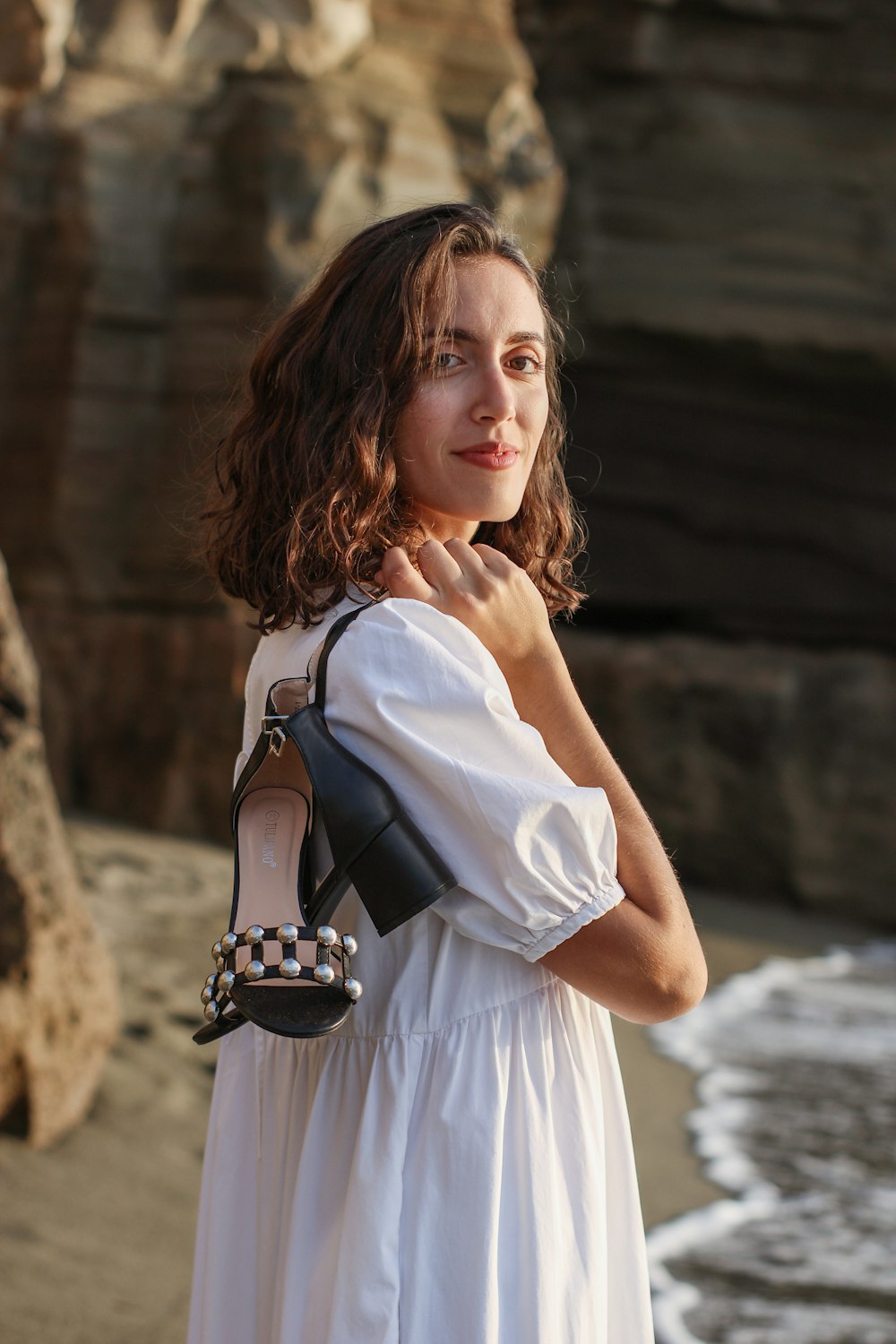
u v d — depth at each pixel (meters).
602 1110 1.39
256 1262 1.38
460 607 1.34
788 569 9.52
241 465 1.50
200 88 7.75
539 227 8.30
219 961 1.28
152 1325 2.64
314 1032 1.18
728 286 9.26
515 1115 1.28
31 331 7.66
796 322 9.20
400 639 1.26
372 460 1.36
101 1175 3.25
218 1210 1.41
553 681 1.36
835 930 8.44
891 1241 3.63
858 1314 3.17
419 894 1.19
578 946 1.26
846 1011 6.29
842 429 9.41
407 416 1.41
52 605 7.62
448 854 1.24
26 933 3.33
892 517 9.36
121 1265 2.86
